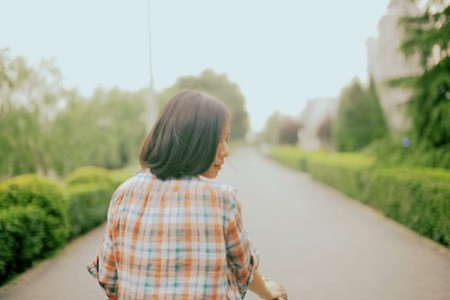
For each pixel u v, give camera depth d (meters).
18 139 13.20
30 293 4.80
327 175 17.80
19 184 6.17
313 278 5.17
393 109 11.62
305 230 8.26
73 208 7.78
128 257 1.22
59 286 5.03
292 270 5.56
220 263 1.17
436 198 6.61
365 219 9.27
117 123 37.31
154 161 1.27
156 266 1.17
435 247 6.46
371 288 4.71
